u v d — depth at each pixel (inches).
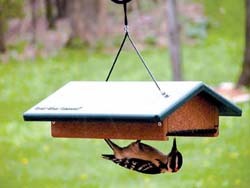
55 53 972.6
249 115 609.9
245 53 730.8
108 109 160.1
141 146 167.2
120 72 879.7
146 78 846.5
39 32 1024.2
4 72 888.3
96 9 1021.2
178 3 1119.6
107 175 494.6
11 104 752.3
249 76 728.3
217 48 959.6
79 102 168.9
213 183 454.0
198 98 173.6
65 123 172.9
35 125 652.7
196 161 507.8
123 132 166.4
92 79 858.1
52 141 596.1
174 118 166.2
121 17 1053.2
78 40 999.0
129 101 162.9
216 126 179.3
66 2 1042.1
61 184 479.8
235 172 472.7
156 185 462.0
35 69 896.9
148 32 1031.0
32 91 807.1
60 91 180.1
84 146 578.6
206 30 1045.2
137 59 926.4
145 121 152.9
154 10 1087.0
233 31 1034.7
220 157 510.9
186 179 468.8
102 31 1016.2
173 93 163.2
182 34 1024.2
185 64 901.8
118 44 997.2
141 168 167.2
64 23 1052.5
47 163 534.0
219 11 1091.3
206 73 861.8
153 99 162.1
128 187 462.9
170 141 565.9
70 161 537.3
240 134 563.5
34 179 495.2
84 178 491.5
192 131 172.7
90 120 160.2
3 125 657.0
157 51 960.9
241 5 1098.7
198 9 1103.0
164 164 165.2
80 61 931.3
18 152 563.8
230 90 730.2
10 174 506.3
